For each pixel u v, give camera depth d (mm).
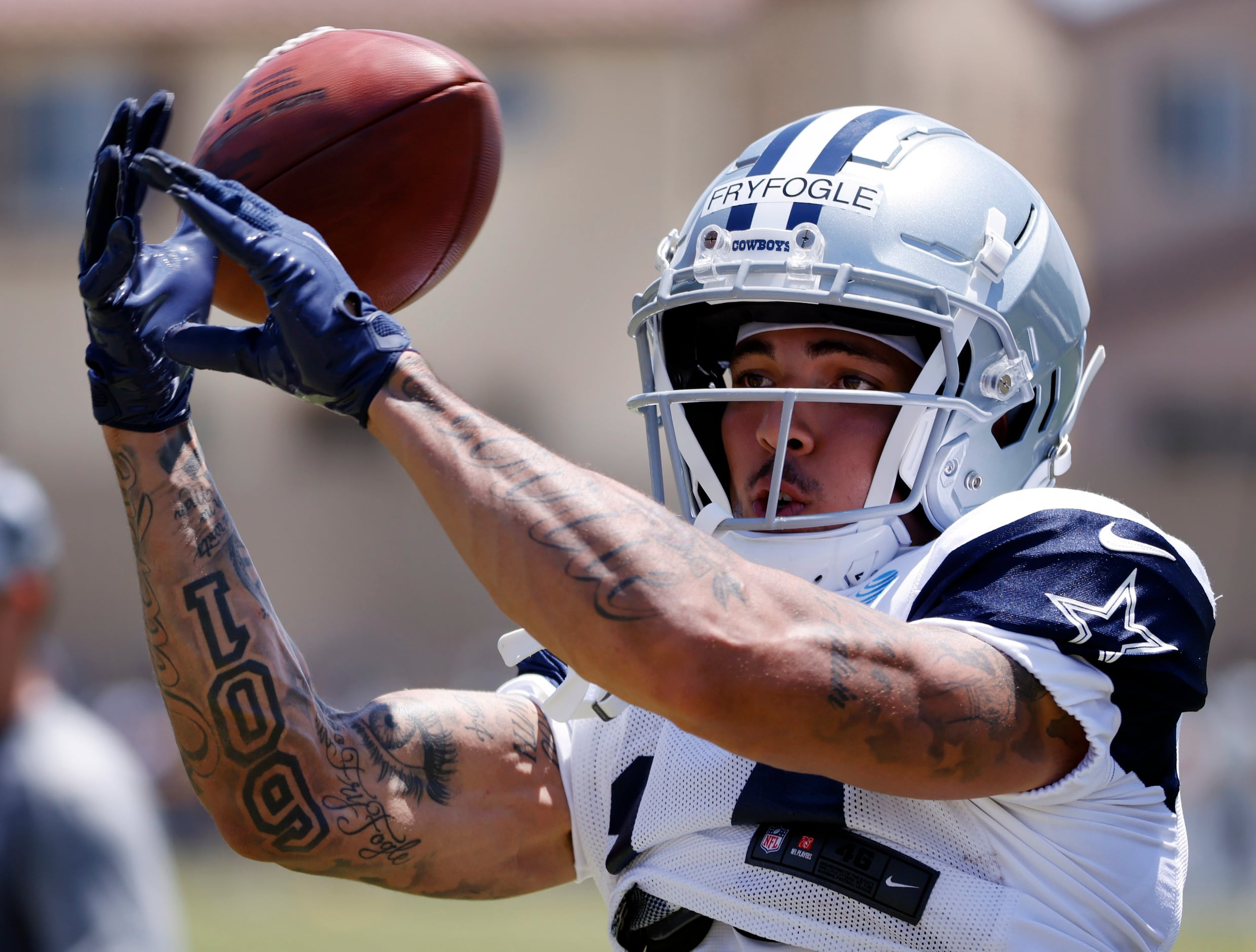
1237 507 66688
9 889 7801
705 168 62688
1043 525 5801
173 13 63031
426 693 7176
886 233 6574
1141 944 5746
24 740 7949
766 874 5914
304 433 63562
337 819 6602
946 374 6504
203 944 31484
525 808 6906
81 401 64375
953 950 5668
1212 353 67500
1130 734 5625
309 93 7047
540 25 62375
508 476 5246
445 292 63438
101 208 5922
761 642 5109
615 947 6520
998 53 62625
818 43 61125
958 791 5355
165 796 49938
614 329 63156
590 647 5117
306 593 63188
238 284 6871
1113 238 69500
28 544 8172
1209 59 69500
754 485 6723
